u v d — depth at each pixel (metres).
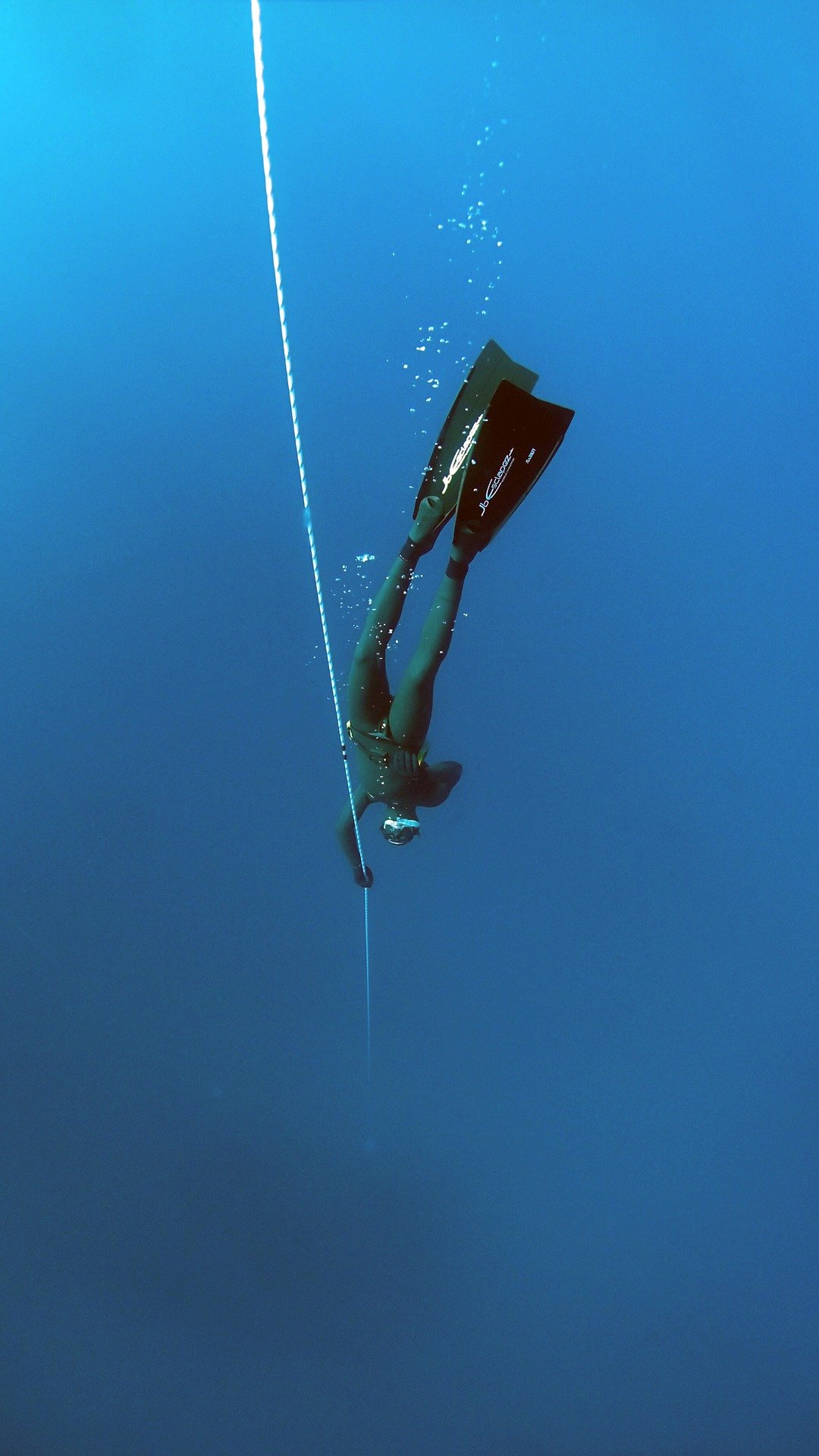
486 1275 4.99
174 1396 4.74
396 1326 4.91
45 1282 4.86
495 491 2.47
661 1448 4.69
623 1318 4.91
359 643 2.80
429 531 2.58
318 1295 4.92
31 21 5.73
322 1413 4.74
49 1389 4.72
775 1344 4.84
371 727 2.94
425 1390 4.80
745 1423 4.71
